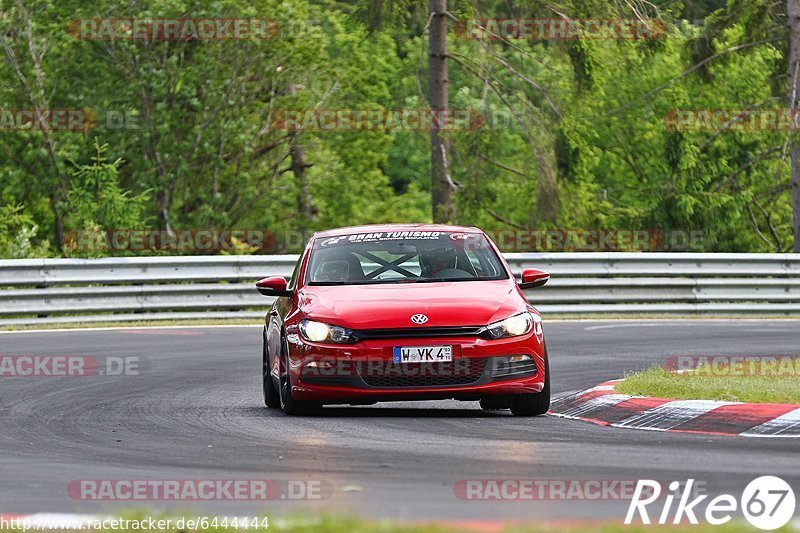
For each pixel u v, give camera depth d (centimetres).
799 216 9244
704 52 10662
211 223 10631
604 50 10650
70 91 10256
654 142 14138
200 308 6819
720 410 2897
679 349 4972
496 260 3509
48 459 2567
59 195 10106
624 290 7206
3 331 6016
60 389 3909
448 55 10450
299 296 3331
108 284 6700
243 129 10381
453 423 3030
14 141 10194
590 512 1920
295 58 10569
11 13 9956
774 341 5275
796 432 2670
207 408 3447
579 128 10631
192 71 10294
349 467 2373
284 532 1745
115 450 2678
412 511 1936
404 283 3378
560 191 10506
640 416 2992
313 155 12100
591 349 5034
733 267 7381
